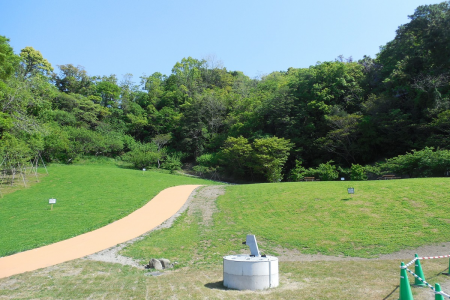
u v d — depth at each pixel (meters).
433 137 35.50
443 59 40.56
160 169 55.75
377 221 16.09
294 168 43.53
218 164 53.56
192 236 16.19
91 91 73.56
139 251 13.95
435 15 41.53
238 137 50.62
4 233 17.83
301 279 9.37
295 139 48.22
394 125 39.72
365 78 51.62
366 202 18.84
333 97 49.41
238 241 15.20
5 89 30.12
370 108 43.59
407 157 31.56
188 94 77.62
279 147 43.50
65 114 58.50
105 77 82.75
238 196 24.22
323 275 9.74
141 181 35.06
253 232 16.33
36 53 62.59
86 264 12.13
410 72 44.34
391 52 50.00
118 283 9.35
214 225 18.03
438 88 39.22
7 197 27.00
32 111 45.75
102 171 41.16
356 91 50.12
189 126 61.31
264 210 19.88
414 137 40.38
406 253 12.52
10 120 30.55
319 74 53.59
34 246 15.45
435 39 40.81
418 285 8.17
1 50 29.22
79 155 54.81
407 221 15.64
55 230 18.23
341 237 14.66
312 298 7.32
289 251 13.74
